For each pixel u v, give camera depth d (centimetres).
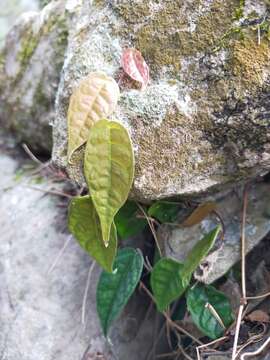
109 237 29
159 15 28
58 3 40
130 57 28
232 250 31
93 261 35
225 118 26
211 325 31
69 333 34
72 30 33
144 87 28
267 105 26
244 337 30
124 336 34
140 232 35
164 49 28
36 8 68
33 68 40
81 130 27
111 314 32
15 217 38
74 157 28
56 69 39
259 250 33
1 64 43
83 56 29
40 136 42
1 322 35
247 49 26
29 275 36
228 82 26
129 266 32
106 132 26
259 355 29
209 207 31
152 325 35
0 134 45
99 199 27
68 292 35
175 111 27
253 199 31
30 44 41
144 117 27
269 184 31
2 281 36
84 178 28
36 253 37
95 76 28
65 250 36
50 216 38
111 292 32
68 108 28
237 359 29
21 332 34
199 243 30
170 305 34
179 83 27
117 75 28
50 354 33
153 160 27
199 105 27
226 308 31
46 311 35
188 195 29
